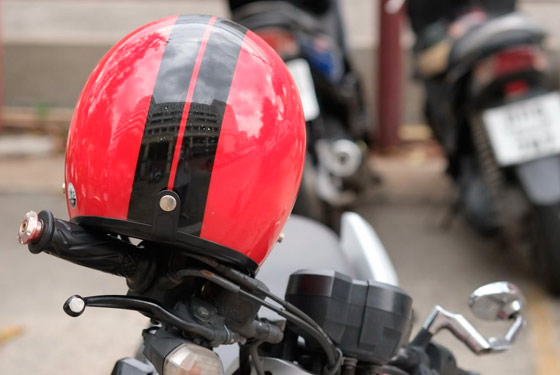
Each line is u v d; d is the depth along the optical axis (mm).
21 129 7688
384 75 7043
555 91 4699
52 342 4027
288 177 1578
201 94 1480
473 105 4496
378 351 1739
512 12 5223
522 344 4035
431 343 2164
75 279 4781
